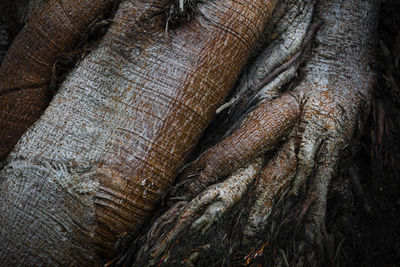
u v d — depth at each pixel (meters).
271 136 1.69
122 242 1.62
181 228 1.63
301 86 1.78
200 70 1.62
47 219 1.57
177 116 1.61
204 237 1.64
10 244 1.58
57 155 1.58
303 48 1.81
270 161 1.71
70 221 1.58
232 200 1.65
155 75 1.61
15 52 1.71
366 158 1.88
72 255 1.59
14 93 1.71
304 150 1.72
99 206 1.58
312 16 1.84
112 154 1.59
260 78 1.79
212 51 1.63
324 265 1.79
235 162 1.67
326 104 1.74
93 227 1.58
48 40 1.68
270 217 1.70
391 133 1.88
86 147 1.59
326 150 1.73
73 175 1.58
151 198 1.62
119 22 1.62
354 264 1.86
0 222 1.59
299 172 1.72
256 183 1.70
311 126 1.73
